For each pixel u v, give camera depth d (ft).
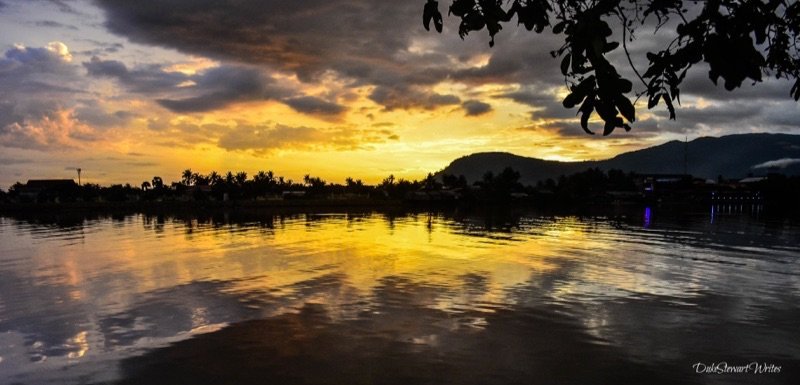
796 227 140.87
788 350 34.22
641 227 141.79
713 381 29.35
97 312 44.52
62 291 53.52
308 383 29.14
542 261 72.54
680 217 195.11
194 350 34.58
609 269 65.51
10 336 38.06
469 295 49.70
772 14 6.18
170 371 31.14
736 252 84.33
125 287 55.11
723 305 46.03
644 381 29.27
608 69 6.71
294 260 73.87
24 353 34.47
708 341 35.94
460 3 8.61
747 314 42.98
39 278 61.41
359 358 32.71
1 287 55.93
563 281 56.95
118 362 32.68
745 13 6.17
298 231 128.06
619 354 33.37
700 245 94.73
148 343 36.11
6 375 30.89
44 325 40.73
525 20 8.20
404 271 63.72
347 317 41.93
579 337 36.63
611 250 86.33
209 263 71.46
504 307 44.96
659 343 35.47
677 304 46.19
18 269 68.59
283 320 41.16
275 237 110.93
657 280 57.77
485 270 64.44
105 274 63.52
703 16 6.51
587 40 6.64
